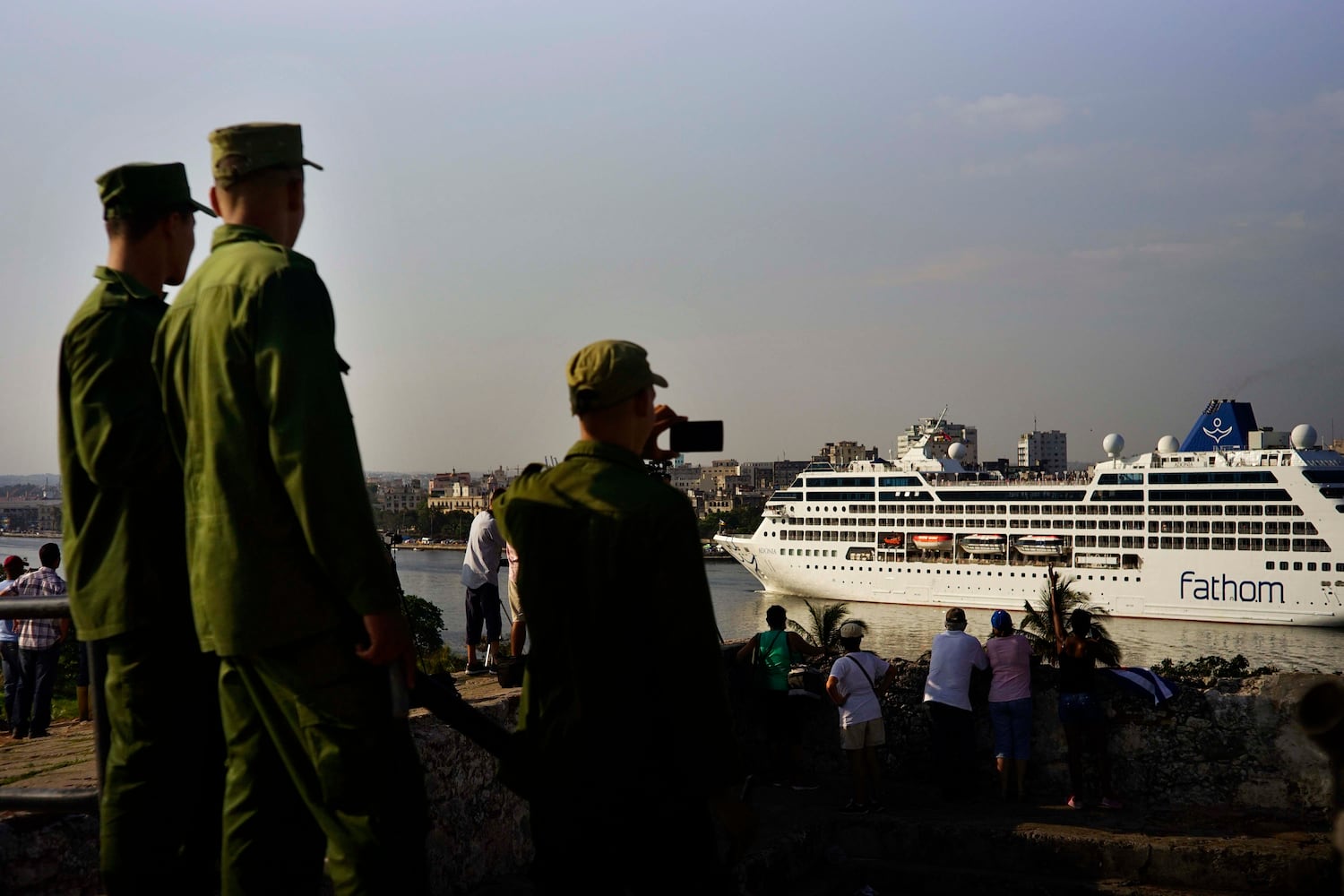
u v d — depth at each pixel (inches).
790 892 342.6
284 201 139.9
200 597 123.8
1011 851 355.9
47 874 184.2
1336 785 109.6
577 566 139.8
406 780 127.6
